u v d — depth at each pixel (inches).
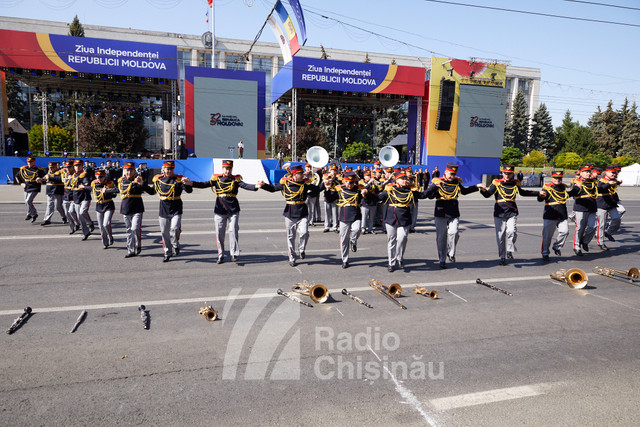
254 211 666.8
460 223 591.2
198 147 1256.8
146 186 346.3
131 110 1419.8
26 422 132.3
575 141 3134.8
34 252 357.4
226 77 1256.2
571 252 413.1
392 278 305.3
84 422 133.0
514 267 347.9
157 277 292.4
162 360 174.9
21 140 1364.4
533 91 3476.9
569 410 146.4
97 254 356.5
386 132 2190.0
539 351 191.9
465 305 251.3
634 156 2775.6
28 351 180.1
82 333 199.2
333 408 143.9
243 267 324.8
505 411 144.6
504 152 2618.1
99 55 1024.2
